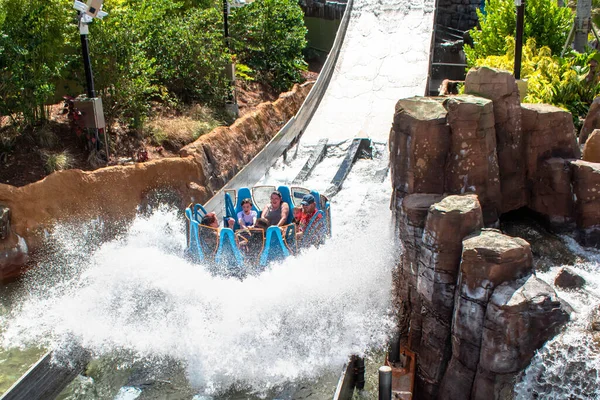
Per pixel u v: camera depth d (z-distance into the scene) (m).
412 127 8.00
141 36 17.11
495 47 19.02
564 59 16.27
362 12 24.19
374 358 8.31
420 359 7.88
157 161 13.01
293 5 24.81
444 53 25.78
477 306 6.58
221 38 21.23
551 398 6.21
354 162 15.97
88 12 12.36
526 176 9.23
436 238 7.09
